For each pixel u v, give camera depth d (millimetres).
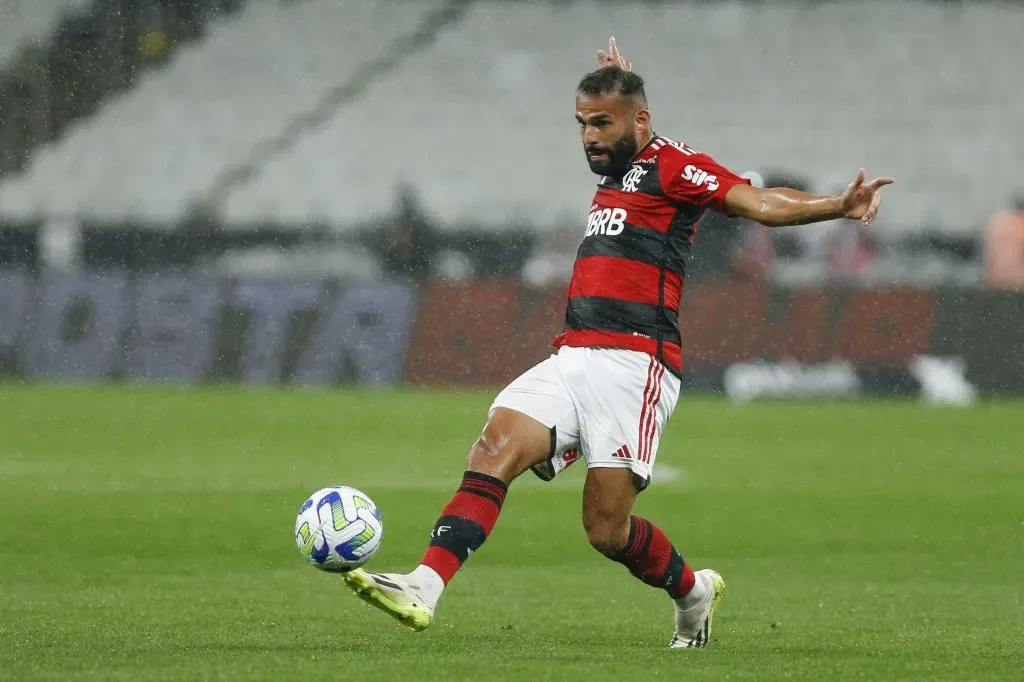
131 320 70438
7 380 69312
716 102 93188
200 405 62438
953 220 88188
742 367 69500
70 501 37844
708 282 69875
